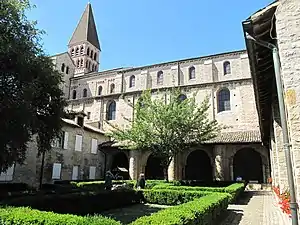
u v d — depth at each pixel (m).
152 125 26.09
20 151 14.15
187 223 5.77
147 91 28.25
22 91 12.77
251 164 34.53
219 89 35.91
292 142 6.02
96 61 61.94
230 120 33.94
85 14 62.34
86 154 31.92
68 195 13.21
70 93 48.69
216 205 9.58
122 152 34.47
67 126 29.05
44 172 25.53
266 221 11.48
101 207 15.18
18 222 5.48
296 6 6.71
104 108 42.91
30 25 14.38
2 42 12.09
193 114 26.75
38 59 14.62
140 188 20.77
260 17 6.85
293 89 6.24
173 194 17.73
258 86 9.95
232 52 37.00
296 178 5.86
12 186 21.23
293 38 6.52
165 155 25.75
